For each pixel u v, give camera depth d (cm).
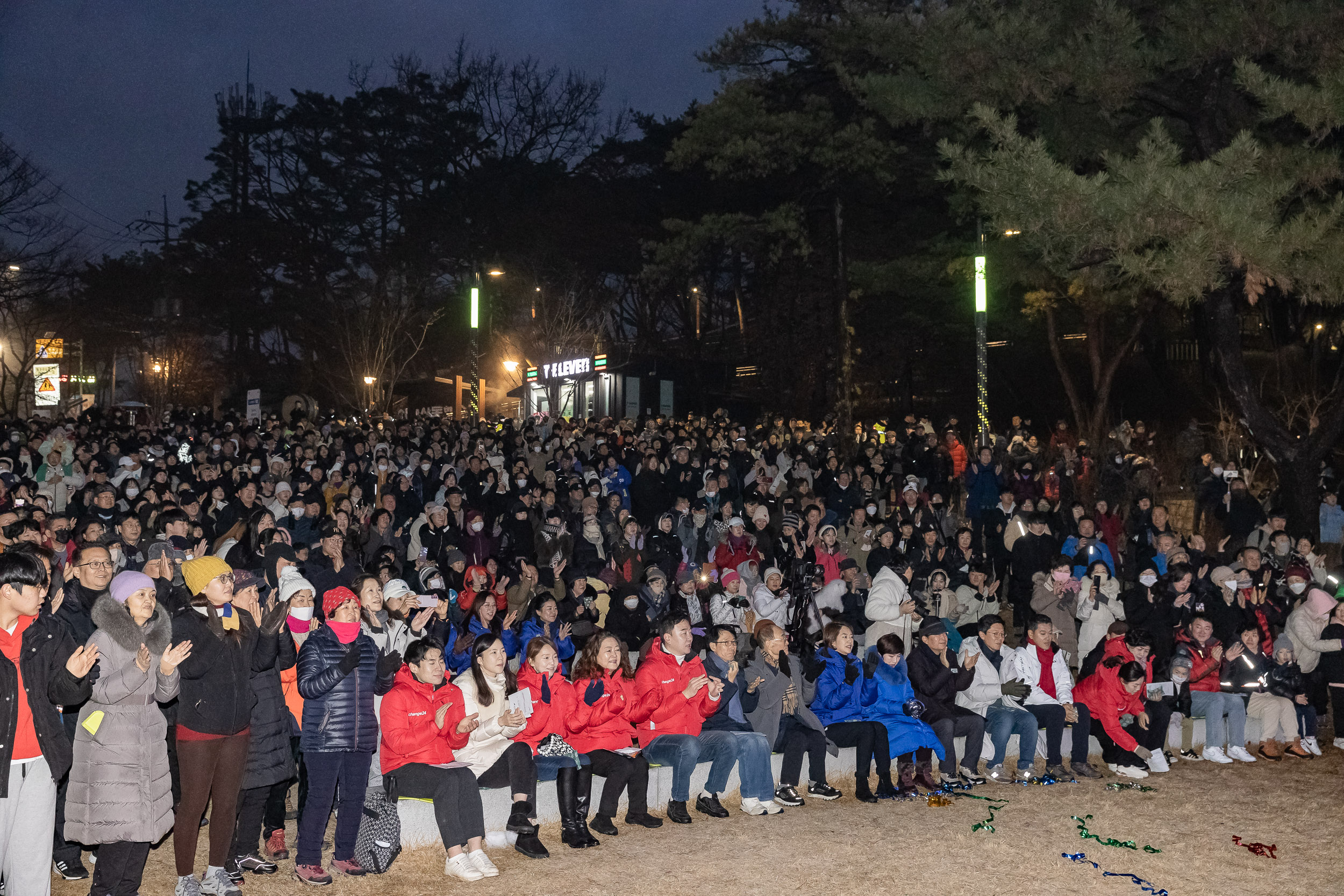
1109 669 995
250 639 614
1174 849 757
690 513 1545
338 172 6144
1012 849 745
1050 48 1642
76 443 1803
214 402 5706
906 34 1912
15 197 3550
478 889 648
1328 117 1409
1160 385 3206
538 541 1388
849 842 754
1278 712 1088
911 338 3400
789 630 1009
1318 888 692
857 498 1819
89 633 673
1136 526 1546
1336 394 1742
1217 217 1365
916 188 2738
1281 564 1396
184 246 5697
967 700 961
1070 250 1554
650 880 667
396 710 683
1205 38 1520
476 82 6438
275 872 658
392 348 5122
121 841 546
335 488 1675
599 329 5106
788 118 2422
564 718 776
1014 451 1994
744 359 4700
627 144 5266
